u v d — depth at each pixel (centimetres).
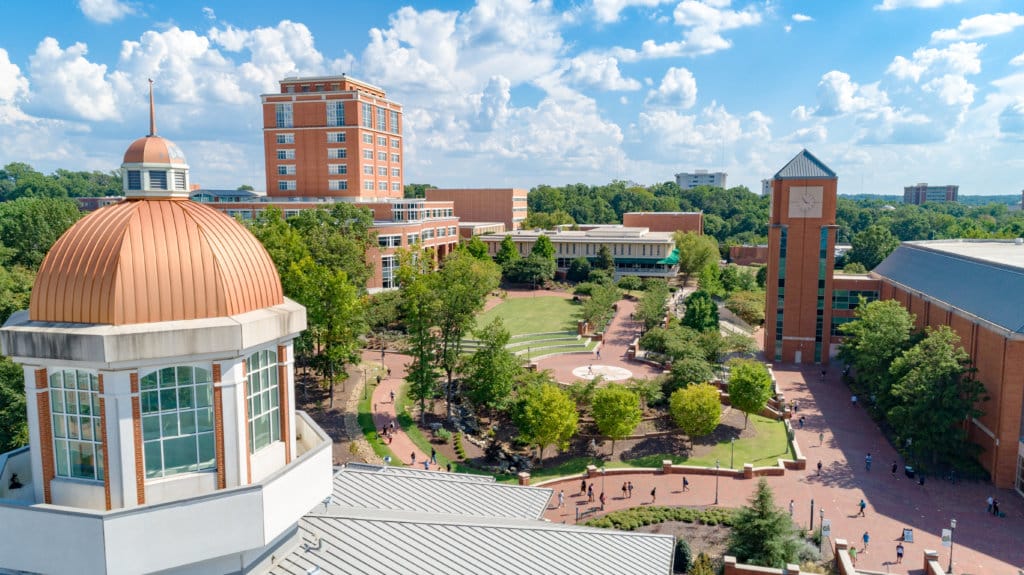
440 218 13675
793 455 5875
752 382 6400
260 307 1791
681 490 5272
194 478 1630
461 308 6475
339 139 11881
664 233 16575
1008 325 5231
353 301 6444
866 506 4969
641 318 10056
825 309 9175
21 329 1517
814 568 3994
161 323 1570
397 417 6419
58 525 1454
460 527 2070
